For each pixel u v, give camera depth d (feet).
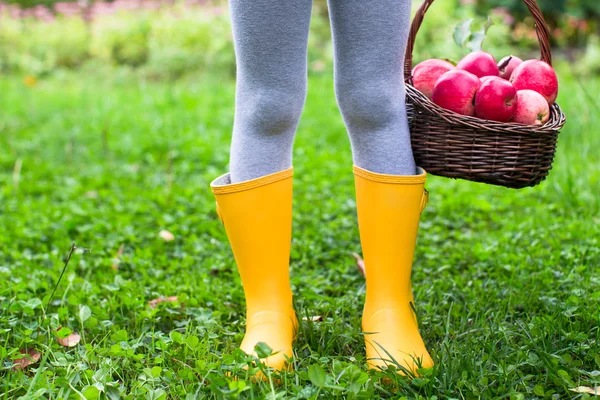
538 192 10.78
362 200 5.42
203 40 26.32
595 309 6.10
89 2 32.14
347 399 4.52
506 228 9.09
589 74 23.17
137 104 18.65
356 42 4.99
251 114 5.18
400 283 5.47
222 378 4.72
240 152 5.34
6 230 9.27
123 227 9.43
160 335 5.71
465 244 8.57
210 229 9.27
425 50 24.14
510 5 26.91
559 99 15.87
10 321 5.98
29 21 30.35
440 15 25.22
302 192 11.10
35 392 4.69
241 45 4.98
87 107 18.51
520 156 4.98
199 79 24.34
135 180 12.30
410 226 5.36
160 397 4.69
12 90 21.65
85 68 26.78
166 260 8.18
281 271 5.53
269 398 4.50
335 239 8.88
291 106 5.12
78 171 12.79
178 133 15.19
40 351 5.64
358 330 5.86
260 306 5.48
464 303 6.60
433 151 5.17
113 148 14.14
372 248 5.44
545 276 7.00
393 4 4.91
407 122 5.28
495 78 5.14
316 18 27.30
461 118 4.93
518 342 5.75
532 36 26.45
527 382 5.04
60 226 9.41
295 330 5.65
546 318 5.86
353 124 5.32
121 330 5.58
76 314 6.22
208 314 6.28
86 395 4.64
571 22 27.09
